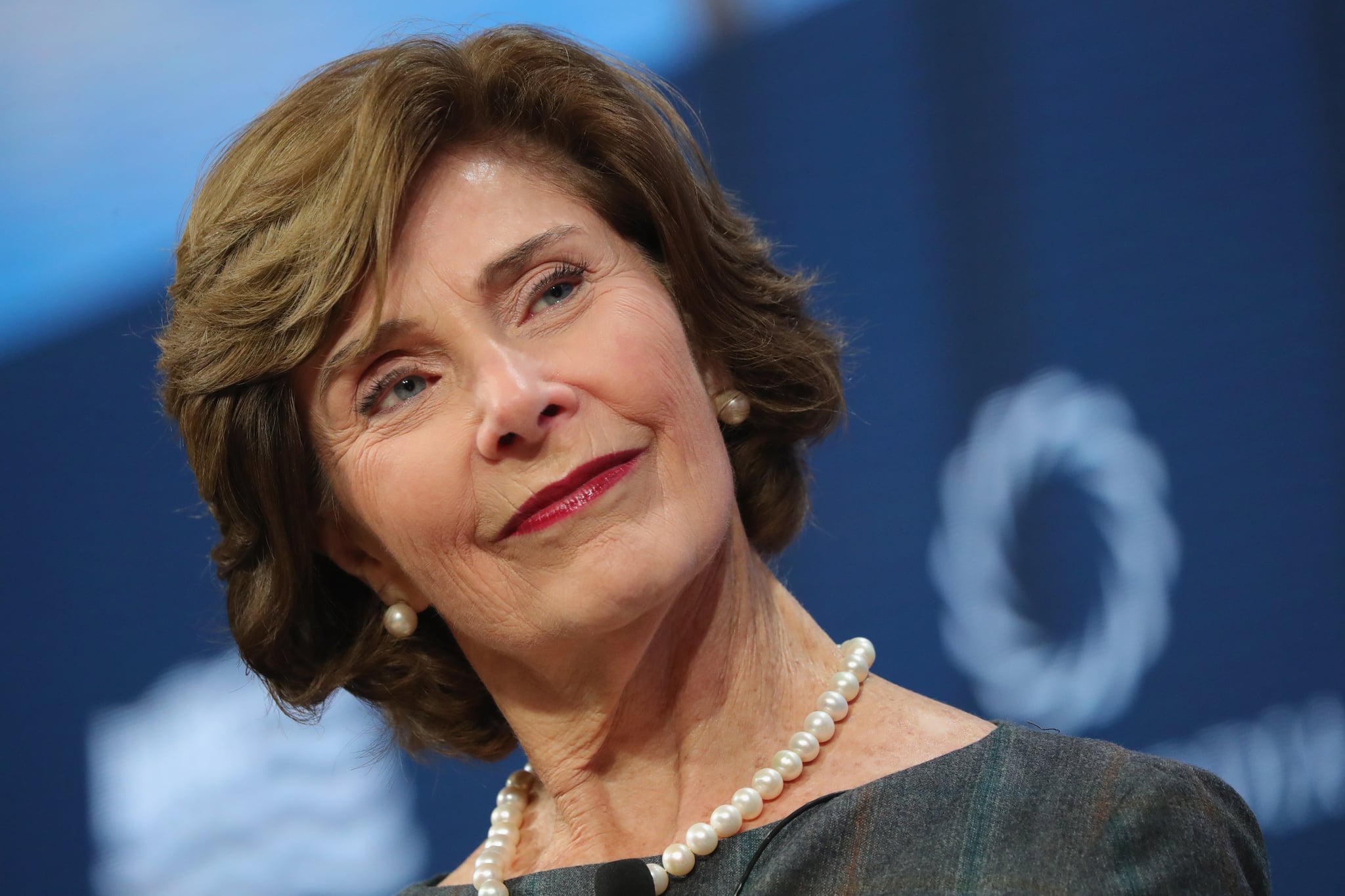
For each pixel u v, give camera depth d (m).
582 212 4.95
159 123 10.52
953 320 10.45
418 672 5.75
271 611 5.50
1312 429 10.12
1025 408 10.30
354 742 10.30
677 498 4.70
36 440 10.62
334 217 4.67
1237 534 10.11
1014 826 4.29
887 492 10.36
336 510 5.27
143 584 10.52
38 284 10.62
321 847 10.23
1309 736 9.88
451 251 4.69
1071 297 10.37
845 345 6.14
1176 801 4.24
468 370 4.69
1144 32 10.45
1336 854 9.80
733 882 4.60
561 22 10.51
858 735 4.89
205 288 4.99
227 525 5.44
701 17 10.68
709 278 5.22
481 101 4.86
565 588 4.62
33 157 10.58
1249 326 10.23
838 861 4.41
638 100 5.22
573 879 4.93
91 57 10.52
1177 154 10.37
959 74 10.55
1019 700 10.02
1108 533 10.14
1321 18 10.28
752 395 5.43
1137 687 9.98
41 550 10.56
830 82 10.62
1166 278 10.32
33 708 10.45
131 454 10.61
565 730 5.15
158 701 10.41
